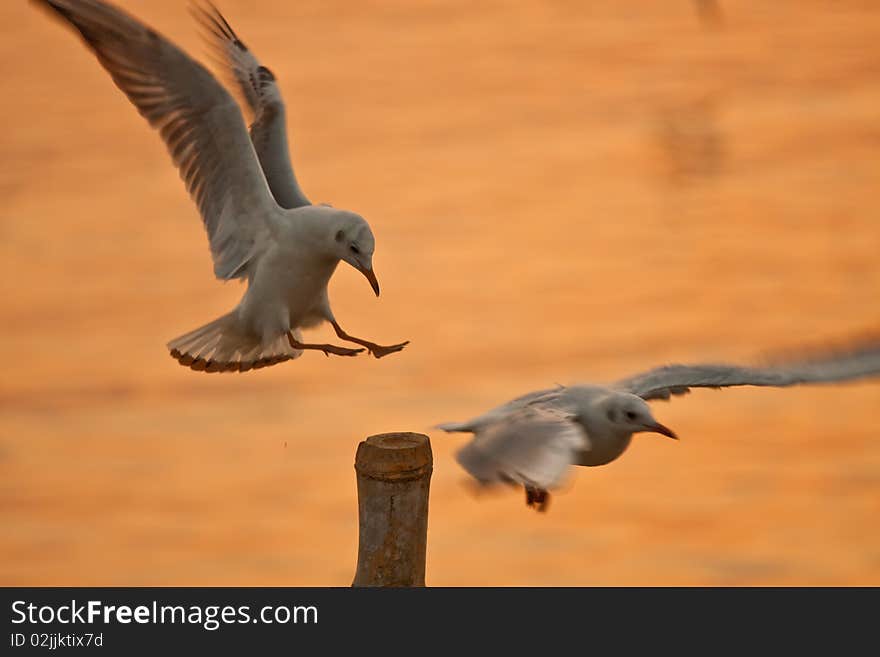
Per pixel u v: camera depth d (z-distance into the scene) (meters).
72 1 9.05
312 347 9.73
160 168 35.22
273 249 9.60
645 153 36.62
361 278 28.44
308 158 36.62
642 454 21.39
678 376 9.38
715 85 42.78
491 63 46.38
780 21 51.25
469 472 7.08
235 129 9.40
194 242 30.52
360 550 7.61
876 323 26.98
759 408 22.88
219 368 9.87
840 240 30.97
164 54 9.23
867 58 45.59
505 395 23.73
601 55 47.06
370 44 49.06
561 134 38.53
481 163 36.09
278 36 50.44
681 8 53.38
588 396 9.05
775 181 34.41
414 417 22.72
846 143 37.06
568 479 6.98
